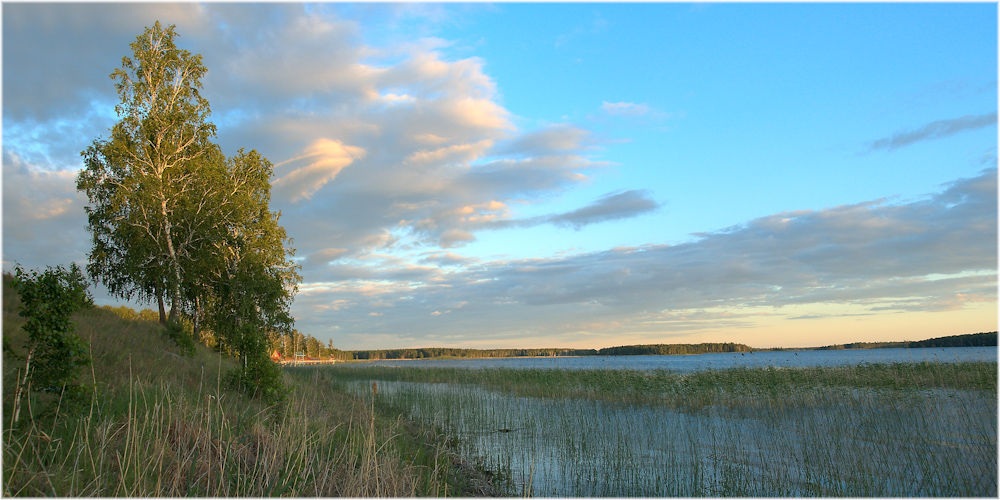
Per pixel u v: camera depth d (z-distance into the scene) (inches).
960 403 616.1
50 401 294.0
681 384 863.7
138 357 546.6
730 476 372.8
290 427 323.3
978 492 319.0
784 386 756.6
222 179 1132.5
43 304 269.3
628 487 358.0
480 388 1079.0
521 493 351.3
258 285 1215.6
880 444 441.4
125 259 1075.3
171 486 236.1
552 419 642.8
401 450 393.4
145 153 1043.9
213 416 339.9
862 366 944.3
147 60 1064.2
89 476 227.9
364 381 1325.0
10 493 205.3
